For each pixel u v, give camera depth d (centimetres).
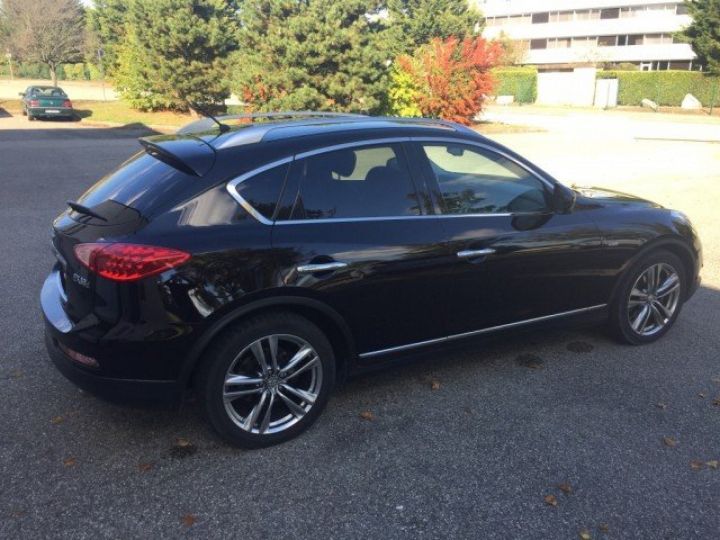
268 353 328
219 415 318
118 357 298
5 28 3691
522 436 347
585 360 442
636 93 4250
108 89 4662
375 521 281
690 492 302
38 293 562
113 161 1464
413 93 2277
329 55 2141
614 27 6366
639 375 420
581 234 414
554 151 1781
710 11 3691
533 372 423
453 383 408
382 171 357
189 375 310
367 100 2181
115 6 3506
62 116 2656
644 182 1231
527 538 272
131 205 313
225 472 314
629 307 455
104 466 316
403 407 378
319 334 337
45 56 3538
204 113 445
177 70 2591
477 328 392
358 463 323
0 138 1983
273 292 315
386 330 359
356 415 369
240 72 2303
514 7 6919
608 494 300
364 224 343
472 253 371
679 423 362
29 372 411
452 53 2266
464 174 386
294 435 342
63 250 322
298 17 2153
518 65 6150
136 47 2725
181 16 2520
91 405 373
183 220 304
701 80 4003
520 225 392
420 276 357
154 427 352
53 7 3491
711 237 803
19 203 964
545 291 409
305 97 2125
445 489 303
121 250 292
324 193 338
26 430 346
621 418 366
